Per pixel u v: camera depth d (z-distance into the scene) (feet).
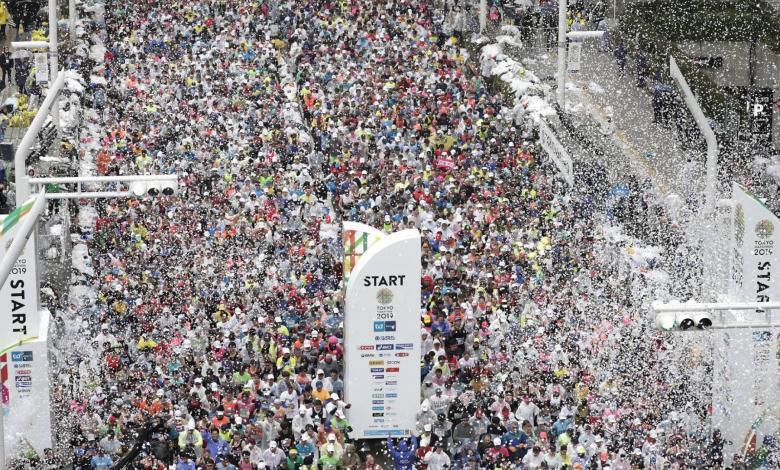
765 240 347.56
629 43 623.77
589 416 354.95
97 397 367.25
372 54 648.79
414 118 571.69
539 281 433.07
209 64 636.07
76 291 438.81
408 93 599.16
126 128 574.56
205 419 352.08
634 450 341.82
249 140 562.66
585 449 343.67
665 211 491.31
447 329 401.90
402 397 371.76
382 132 559.38
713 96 563.07
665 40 594.65
